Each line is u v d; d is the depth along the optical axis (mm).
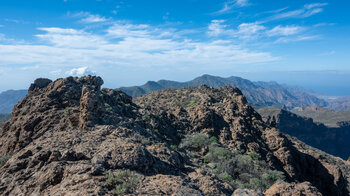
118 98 41344
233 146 38375
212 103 55062
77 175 11852
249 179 26703
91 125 21703
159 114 42938
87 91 23500
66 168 12672
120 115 29781
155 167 15227
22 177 12891
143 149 15531
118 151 14742
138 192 11344
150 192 11438
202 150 33750
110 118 24750
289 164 39125
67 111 26734
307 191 15484
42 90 34125
